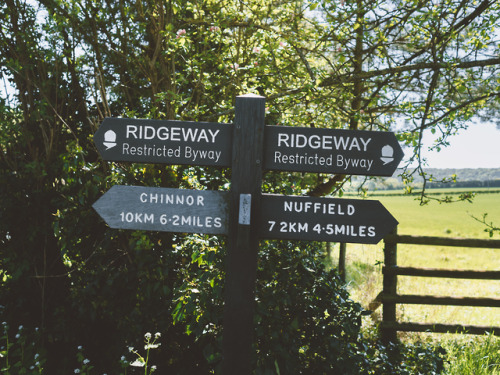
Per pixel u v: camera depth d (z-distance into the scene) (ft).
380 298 15.07
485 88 13.84
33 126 13.83
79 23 12.71
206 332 9.02
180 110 12.52
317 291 9.63
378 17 13.84
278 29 13.84
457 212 122.62
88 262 11.46
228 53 13.89
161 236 10.82
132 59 12.84
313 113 13.79
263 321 9.04
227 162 6.73
